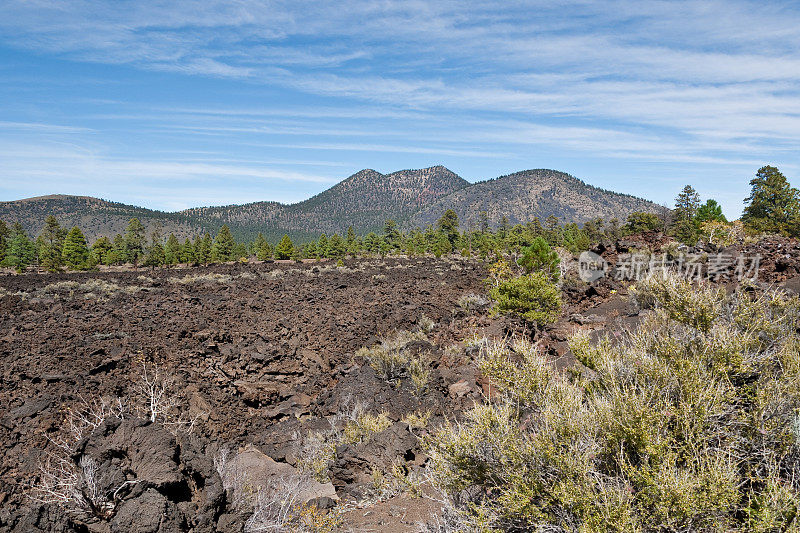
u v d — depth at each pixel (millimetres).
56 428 8148
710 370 4098
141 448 4180
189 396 10195
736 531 2988
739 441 3520
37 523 3539
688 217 48844
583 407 3896
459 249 94625
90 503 3809
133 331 15641
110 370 11383
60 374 10594
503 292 14750
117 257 72562
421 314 21125
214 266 66688
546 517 3295
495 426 4102
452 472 4113
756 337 4523
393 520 5125
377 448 6809
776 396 3676
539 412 4098
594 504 3162
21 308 21906
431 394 10312
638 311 13055
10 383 9992
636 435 3377
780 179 46906
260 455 7551
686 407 3496
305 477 6656
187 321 17734
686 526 3021
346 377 11719
